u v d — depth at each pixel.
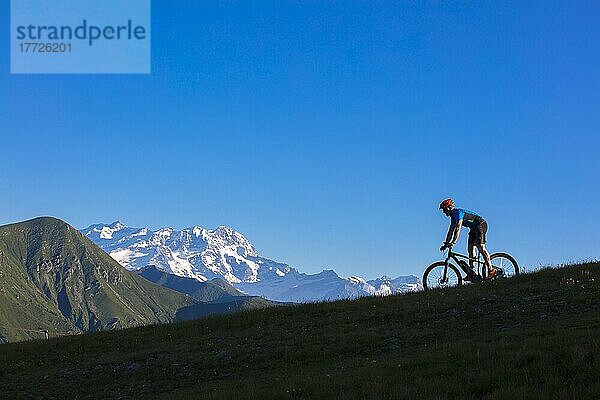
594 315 21.48
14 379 25.77
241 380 21.28
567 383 13.68
